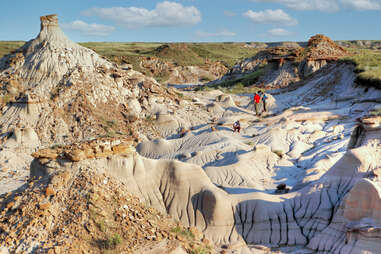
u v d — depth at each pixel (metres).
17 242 11.60
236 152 24.23
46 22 36.88
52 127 29.42
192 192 15.73
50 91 32.19
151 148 27.98
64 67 34.12
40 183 14.04
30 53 35.50
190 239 13.61
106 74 35.31
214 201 15.12
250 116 37.28
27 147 26.84
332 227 13.81
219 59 116.19
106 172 14.91
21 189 14.31
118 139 15.87
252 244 14.48
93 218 12.65
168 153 27.17
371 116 16.64
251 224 15.04
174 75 87.56
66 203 13.15
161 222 14.23
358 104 32.91
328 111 33.25
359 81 37.62
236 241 14.54
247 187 19.05
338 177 15.57
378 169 14.59
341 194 14.95
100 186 13.99
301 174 19.78
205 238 14.39
